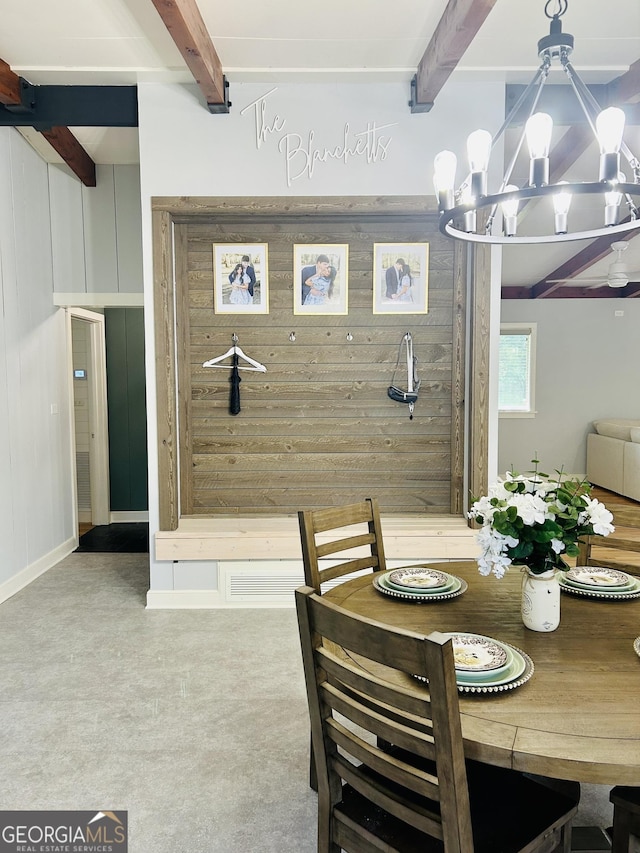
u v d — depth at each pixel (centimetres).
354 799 137
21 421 413
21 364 413
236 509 381
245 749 222
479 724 113
